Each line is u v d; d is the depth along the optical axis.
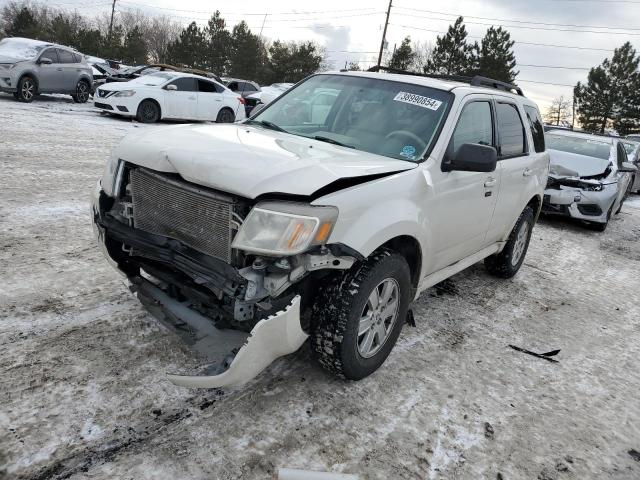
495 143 4.49
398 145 3.64
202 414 2.81
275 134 3.69
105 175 3.31
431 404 3.20
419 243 3.35
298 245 2.56
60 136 10.49
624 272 6.96
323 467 2.56
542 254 7.29
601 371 3.99
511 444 2.95
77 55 17.20
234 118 17.73
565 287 5.93
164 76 16.09
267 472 2.48
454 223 3.85
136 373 3.07
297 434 2.76
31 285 3.96
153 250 2.98
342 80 4.32
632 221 11.32
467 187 3.88
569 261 7.12
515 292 5.47
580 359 4.14
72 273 4.27
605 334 4.73
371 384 3.30
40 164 7.79
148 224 3.08
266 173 2.68
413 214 3.20
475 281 5.61
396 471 2.62
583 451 2.99
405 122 3.79
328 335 2.94
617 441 3.12
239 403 2.94
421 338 4.05
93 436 2.55
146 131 3.45
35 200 6.02
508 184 4.68
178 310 3.11
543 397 3.49
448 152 3.66
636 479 2.82
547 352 4.17
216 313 2.92
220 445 2.61
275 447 2.65
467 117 4.00
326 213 2.65
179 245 2.90
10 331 3.32
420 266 3.50
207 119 16.80
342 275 2.97
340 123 3.92
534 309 5.07
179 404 2.87
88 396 2.82
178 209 2.88
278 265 2.63
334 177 2.79
